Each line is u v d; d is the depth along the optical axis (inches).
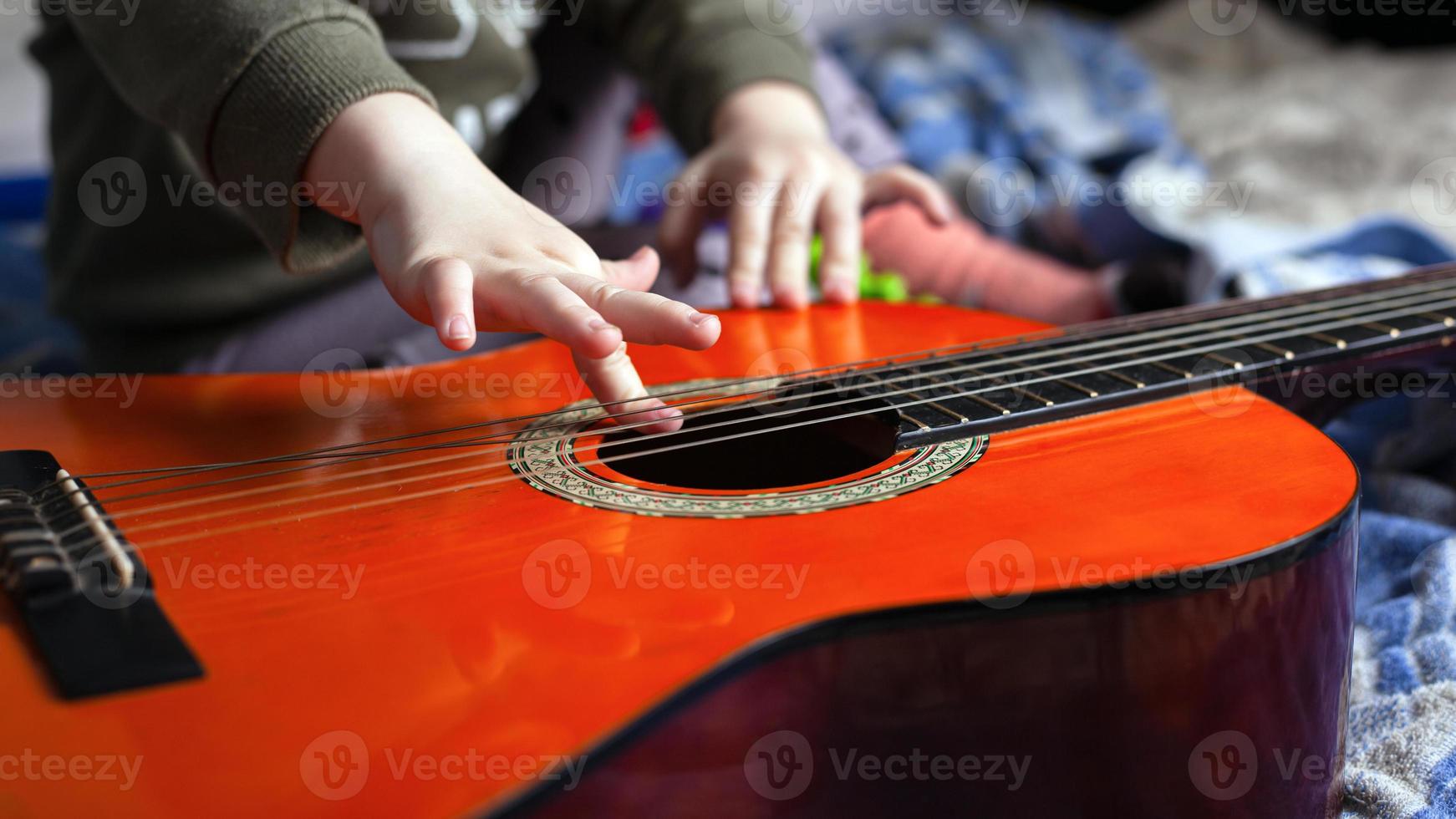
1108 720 22.3
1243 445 24.9
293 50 26.9
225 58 26.9
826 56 60.2
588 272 25.9
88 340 35.0
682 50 36.3
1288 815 23.5
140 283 33.6
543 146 38.7
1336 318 29.2
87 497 23.6
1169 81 75.3
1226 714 22.7
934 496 23.8
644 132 54.3
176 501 23.9
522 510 23.7
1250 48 79.4
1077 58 71.3
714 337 24.4
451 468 24.8
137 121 33.2
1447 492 32.4
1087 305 41.3
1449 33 79.2
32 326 45.6
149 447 25.5
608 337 24.2
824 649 21.6
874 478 24.4
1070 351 28.1
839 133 55.2
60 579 21.7
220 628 21.4
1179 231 44.8
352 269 34.3
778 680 21.5
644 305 24.7
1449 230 49.3
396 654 21.0
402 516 23.5
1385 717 26.7
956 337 29.7
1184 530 22.8
